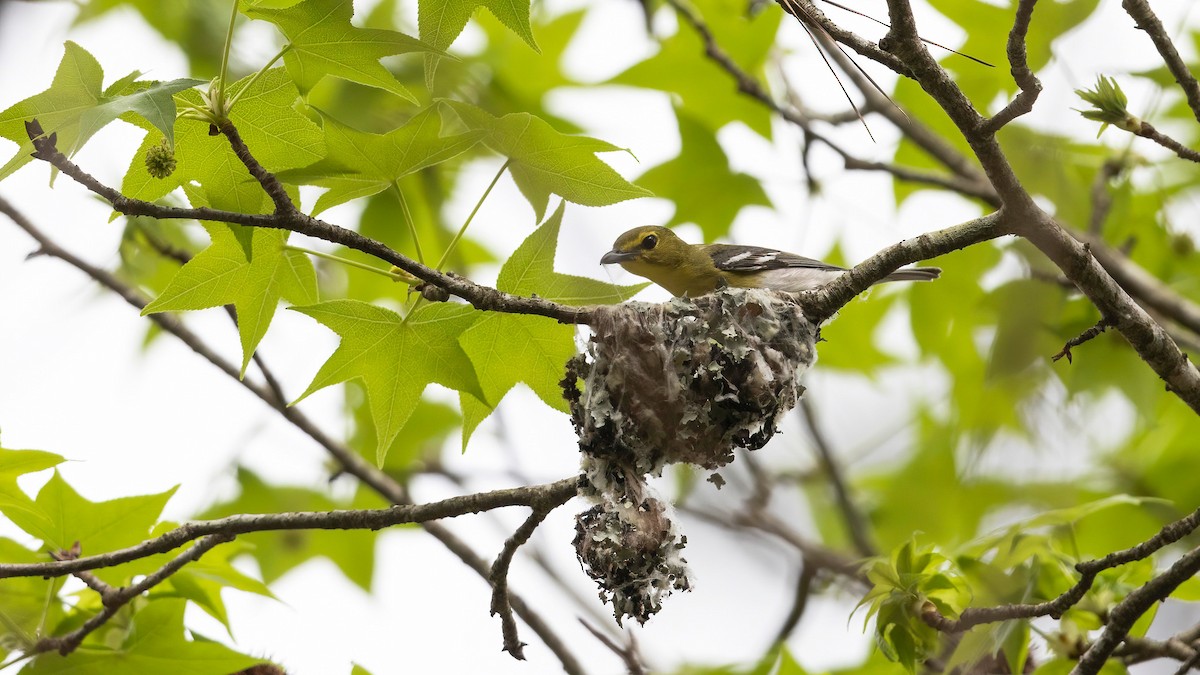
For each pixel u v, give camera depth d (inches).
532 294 385.1
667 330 380.2
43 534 407.5
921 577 396.2
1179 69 336.8
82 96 294.4
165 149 310.3
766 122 644.1
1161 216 607.2
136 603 416.2
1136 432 647.1
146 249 554.6
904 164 669.3
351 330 370.3
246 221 310.0
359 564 644.1
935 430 732.7
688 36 631.2
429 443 681.0
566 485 366.6
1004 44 561.6
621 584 356.5
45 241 515.5
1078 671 363.3
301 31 314.3
